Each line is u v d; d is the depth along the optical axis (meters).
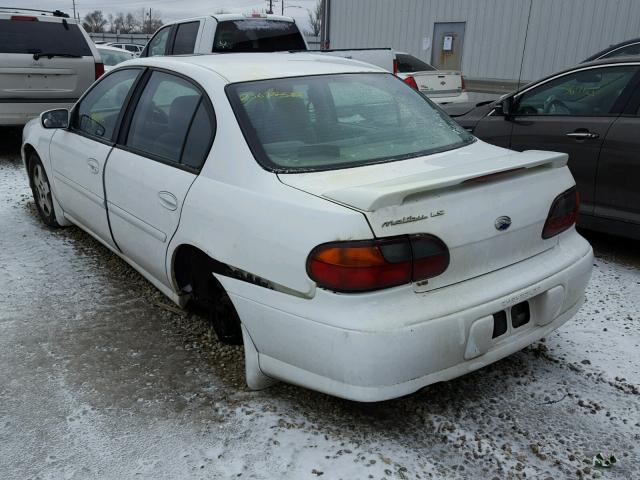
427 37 13.89
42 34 7.59
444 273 2.25
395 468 2.30
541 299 2.56
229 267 2.53
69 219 4.60
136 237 3.34
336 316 2.15
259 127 2.70
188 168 2.88
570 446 2.45
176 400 2.71
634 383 2.88
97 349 3.13
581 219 4.63
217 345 3.19
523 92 5.04
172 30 8.42
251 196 2.46
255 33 7.91
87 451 2.39
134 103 3.51
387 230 2.11
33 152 4.96
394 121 3.06
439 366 2.25
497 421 2.60
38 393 2.75
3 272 4.07
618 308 3.67
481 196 2.34
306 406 2.68
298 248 2.22
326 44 16.16
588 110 4.58
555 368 3.01
